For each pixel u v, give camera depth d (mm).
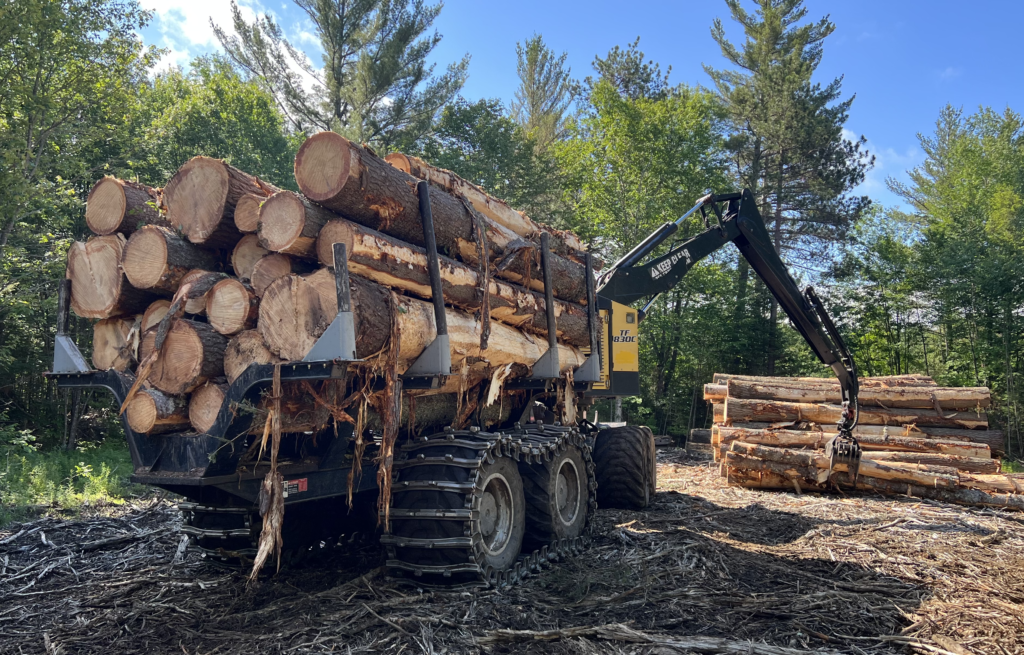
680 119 25266
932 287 26156
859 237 29172
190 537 4922
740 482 9789
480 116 27578
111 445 15258
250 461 4059
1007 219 26422
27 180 11305
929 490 8867
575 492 5875
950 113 39969
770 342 27906
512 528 4934
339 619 3988
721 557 5539
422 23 26875
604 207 25266
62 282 4484
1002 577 5277
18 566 5352
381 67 26062
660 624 4066
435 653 3555
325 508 5176
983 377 24688
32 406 15906
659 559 5473
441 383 4332
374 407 4453
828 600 4562
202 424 3895
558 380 6273
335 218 3924
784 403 10414
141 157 17172
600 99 25609
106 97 12430
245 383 3701
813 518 7473
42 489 8898
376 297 3879
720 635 3920
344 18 26844
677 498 8555
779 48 31391
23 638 3844
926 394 9984
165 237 4090
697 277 25703
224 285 3936
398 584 4539
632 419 26828
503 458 4871
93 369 4477
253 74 27953
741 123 32031
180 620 4062
